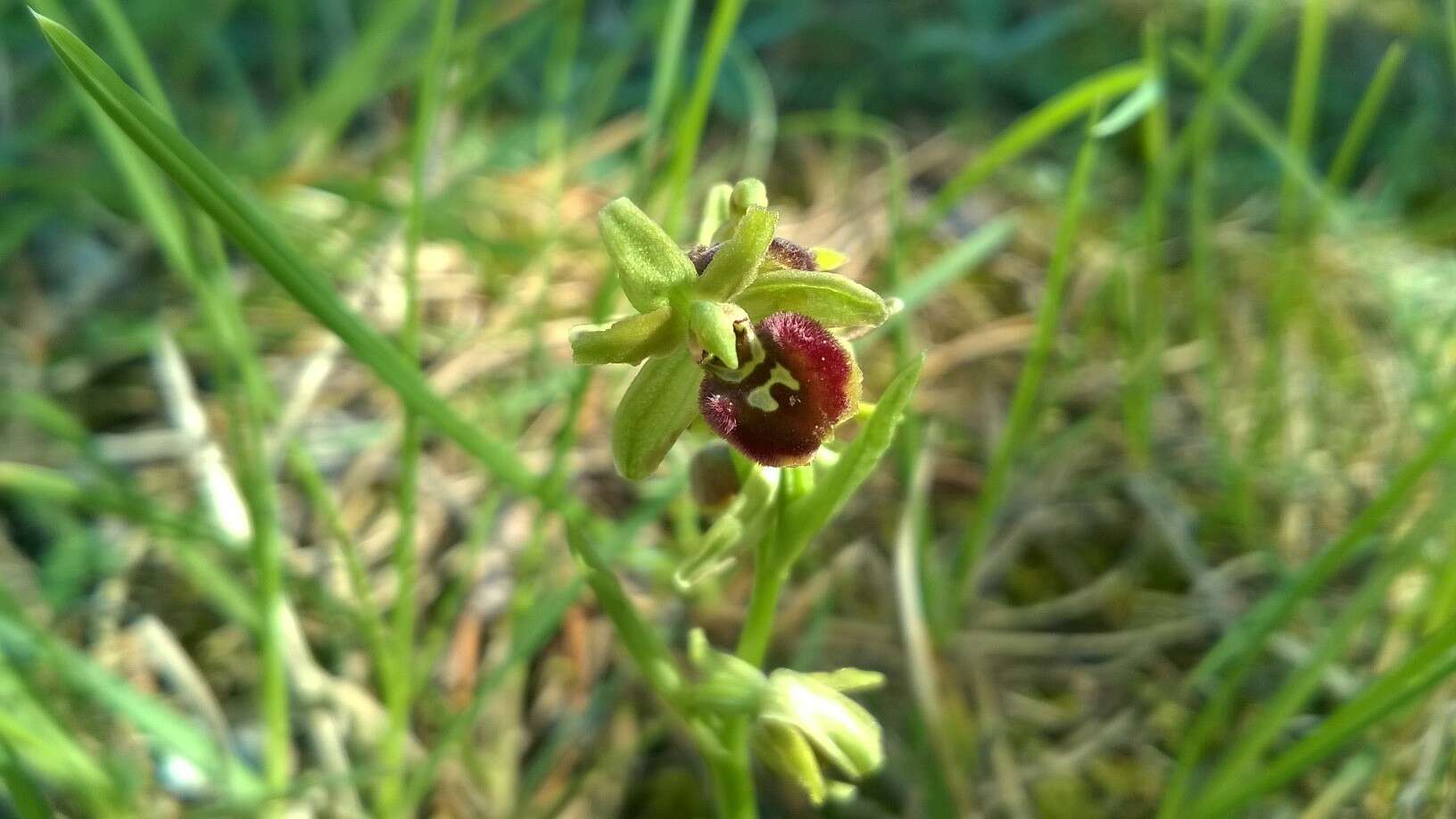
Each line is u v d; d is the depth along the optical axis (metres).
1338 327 0.13
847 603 0.11
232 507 0.10
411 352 0.08
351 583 0.10
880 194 0.15
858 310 0.06
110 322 0.12
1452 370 0.12
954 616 0.10
